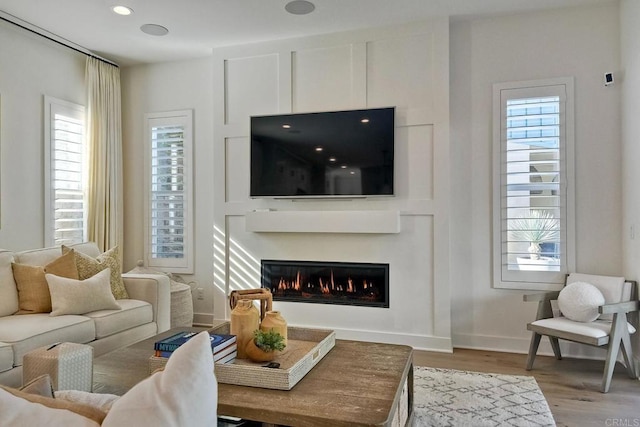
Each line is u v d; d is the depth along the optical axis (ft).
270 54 13.91
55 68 13.67
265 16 12.13
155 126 15.80
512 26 12.23
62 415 2.56
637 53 10.13
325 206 13.43
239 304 6.71
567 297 10.36
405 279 12.68
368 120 12.76
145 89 15.96
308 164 13.29
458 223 12.68
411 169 12.62
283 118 13.53
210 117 15.26
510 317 12.23
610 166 11.41
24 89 12.69
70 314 9.24
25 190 12.72
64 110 13.93
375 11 11.87
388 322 12.82
